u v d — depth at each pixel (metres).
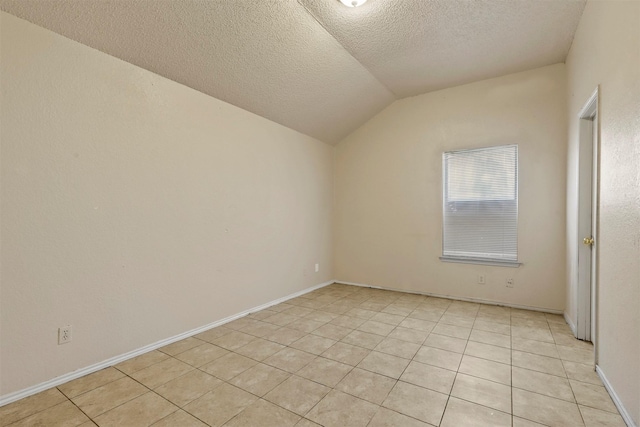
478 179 3.81
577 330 2.68
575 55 2.80
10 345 1.81
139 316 2.45
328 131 4.43
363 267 4.66
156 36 2.25
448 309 3.54
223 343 2.66
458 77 3.67
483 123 3.75
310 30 2.67
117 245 2.31
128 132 2.36
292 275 4.06
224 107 3.14
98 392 1.92
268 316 3.34
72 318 2.07
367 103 4.14
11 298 1.82
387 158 4.42
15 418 1.67
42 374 1.94
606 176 1.94
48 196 1.96
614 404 1.76
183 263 2.76
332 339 2.73
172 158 2.67
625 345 1.63
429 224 4.11
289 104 3.56
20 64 1.83
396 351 2.48
